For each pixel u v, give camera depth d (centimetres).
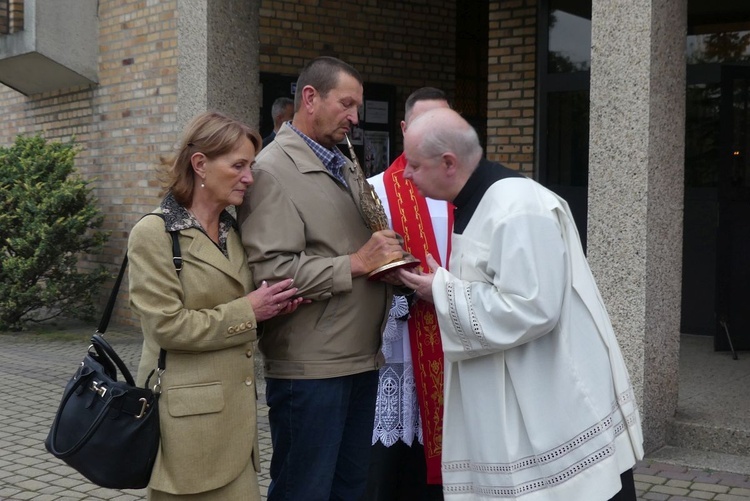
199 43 646
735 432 498
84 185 925
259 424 571
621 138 491
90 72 954
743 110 704
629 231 492
